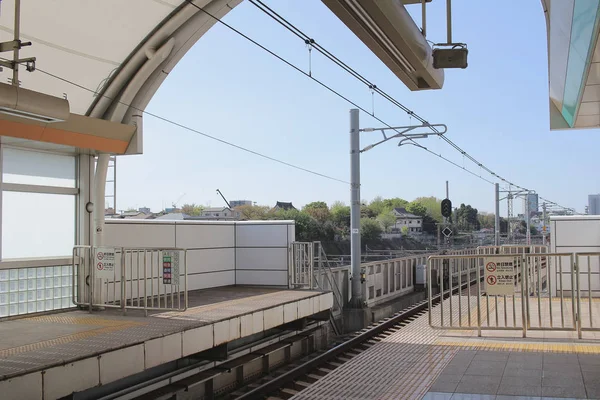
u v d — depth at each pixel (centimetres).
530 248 1355
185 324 855
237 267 1446
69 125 934
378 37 614
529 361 689
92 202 1077
